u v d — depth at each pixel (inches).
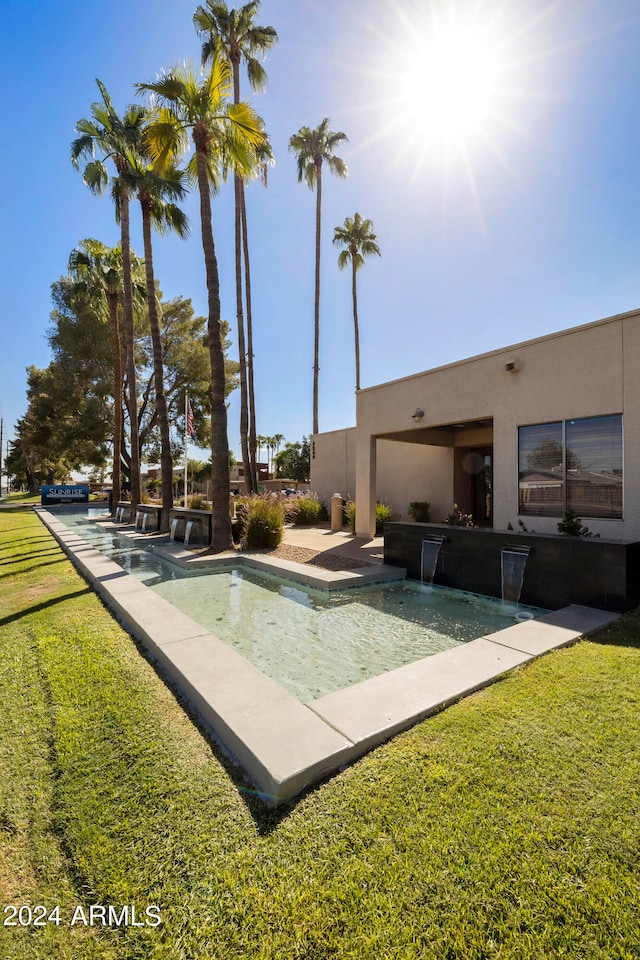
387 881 62.4
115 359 818.2
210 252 388.5
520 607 226.7
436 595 255.1
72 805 78.1
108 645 157.1
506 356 316.5
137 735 100.2
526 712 107.2
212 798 80.0
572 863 65.1
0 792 81.8
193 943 55.1
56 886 63.1
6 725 105.2
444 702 111.0
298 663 162.1
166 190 548.1
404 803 77.5
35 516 791.1
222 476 385.4
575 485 278.5
